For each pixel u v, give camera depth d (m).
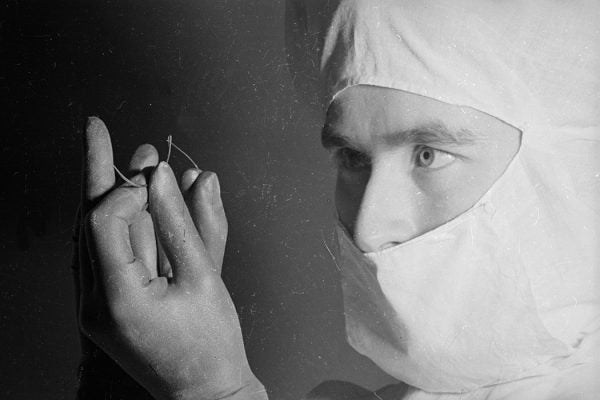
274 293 1.55
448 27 1.09
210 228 1.10
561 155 1.11
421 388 1.23
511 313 1.11
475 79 1.09
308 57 1.29
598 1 1.11
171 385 1.03
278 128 1.55
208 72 1.64
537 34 1.09
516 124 1.09
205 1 1.66
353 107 1.13
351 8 1.14
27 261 2.01
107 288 1.00
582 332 1.12
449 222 1.11
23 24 1.89
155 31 1.70
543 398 1.08
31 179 2.00
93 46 1.81
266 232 1.56
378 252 1.14
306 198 1.54
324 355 1.53
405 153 1.12
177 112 1.67
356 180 1.17
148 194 1.05
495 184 1.10
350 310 1.23
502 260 1.11
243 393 1.04
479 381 1.15
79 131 1.92
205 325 1.03
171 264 1.04
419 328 1.15
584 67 1.10
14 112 1.96
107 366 1.10
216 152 1.60
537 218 1.11
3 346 2.00
